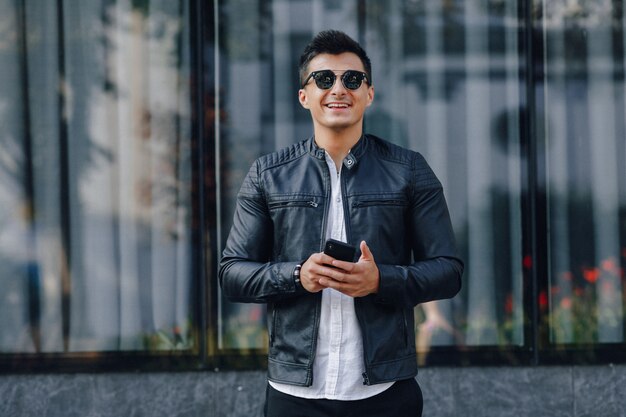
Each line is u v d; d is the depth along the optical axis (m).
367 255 2.46
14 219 4.47
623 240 4.57
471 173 4.55
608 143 4.58
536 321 4.53
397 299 2.55
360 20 4.53
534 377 4.52
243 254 2.71
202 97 4.49
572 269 4.56
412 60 4.54
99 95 4.48
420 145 4.55
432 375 4.50
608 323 4.56
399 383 2.66
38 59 4.47
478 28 4.55
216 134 4.50
